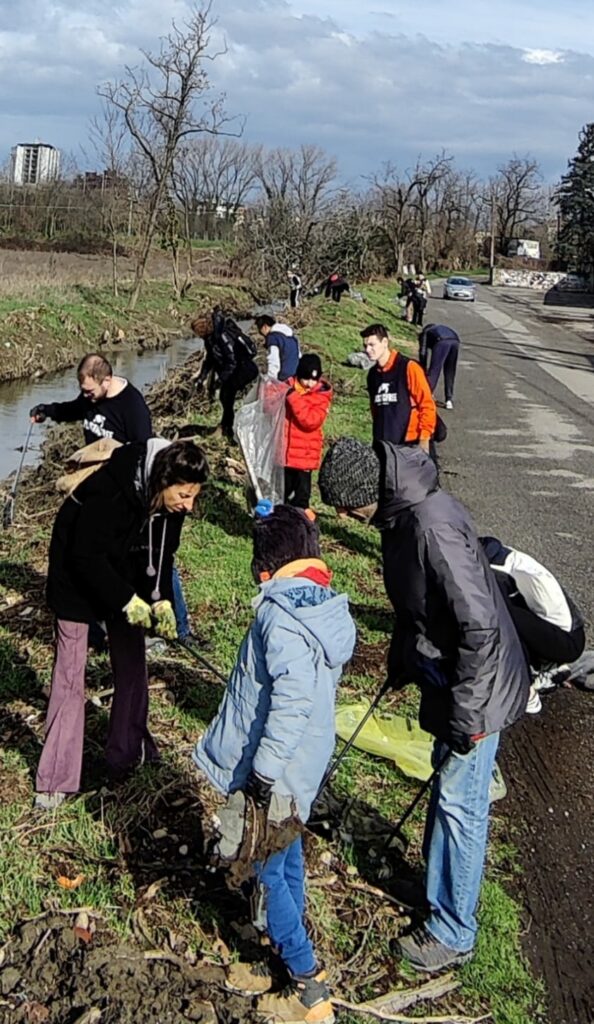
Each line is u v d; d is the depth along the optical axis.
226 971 3.39
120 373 20.44
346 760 4.69
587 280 73.25
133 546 4.07
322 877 3.92
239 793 3.20
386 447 3.39
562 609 4.57
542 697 5.71
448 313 42.53
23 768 4.47
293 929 3.16
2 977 3.28
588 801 4.73
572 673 5.86
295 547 3.17
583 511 9.82
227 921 3.63
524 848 4.33
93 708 5.01
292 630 3.01
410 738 4.85
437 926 3.54
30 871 3.78
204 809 4.23
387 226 64.94
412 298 33.84
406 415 7.29
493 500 10.12
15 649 5.65
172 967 3.39
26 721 4.88
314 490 9.68
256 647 3.11
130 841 4.01
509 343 30.34
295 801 3.11
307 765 3.11
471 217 98.38
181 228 38.34
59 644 4.11
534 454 12.71
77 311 24.81
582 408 17.12
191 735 4.82
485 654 3.22
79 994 3.23
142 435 6.00
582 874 4.18
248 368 10.97
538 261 89.19
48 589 4.12
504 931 3.76
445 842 3.48
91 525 3.92
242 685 3.15
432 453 7.98
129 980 3.31
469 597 3.21
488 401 17.42
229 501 8.84
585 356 27.64
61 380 19.70
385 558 3.44
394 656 3.88
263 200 41.62
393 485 3.34
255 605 3.17
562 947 3.74
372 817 4.30
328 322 26.67
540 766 5.01
